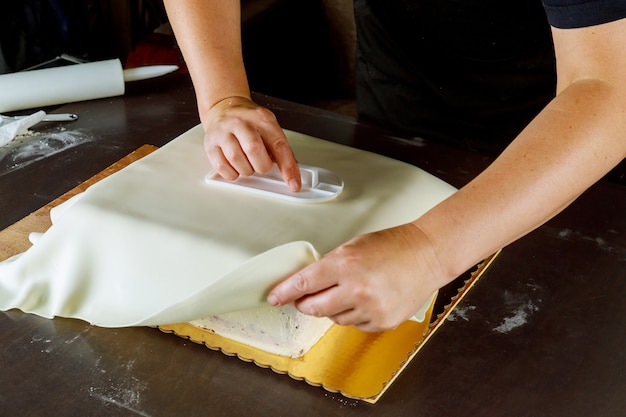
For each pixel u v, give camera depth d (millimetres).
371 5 1323
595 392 768
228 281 721
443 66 1300
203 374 775
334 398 750
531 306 884
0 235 970
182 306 749
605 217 1049
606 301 896
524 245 992
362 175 924
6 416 717
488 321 858
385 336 830
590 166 703
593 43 713
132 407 731
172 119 1280
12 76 1284
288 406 739
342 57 2295
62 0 1652
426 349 814
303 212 834
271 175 890
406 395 755
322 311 682
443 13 1239
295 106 1316
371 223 828
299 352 793
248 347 809
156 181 888
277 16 2037
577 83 725
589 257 970
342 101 2344
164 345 811
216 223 814
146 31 2234
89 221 834
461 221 689
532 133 718
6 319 846
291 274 719
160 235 803
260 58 2012
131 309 801
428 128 1365
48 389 750
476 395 757
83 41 1753
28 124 1219
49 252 846
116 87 1324
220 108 929
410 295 679
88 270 829
